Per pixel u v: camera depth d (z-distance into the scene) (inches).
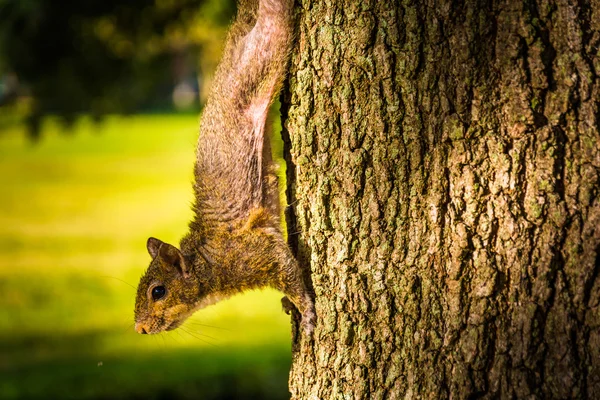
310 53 296.7
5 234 1366.9
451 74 269.3
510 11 260.2
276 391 656.4
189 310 369.1
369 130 284.5
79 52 608.7
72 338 832.3
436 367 278.4
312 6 293.7
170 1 617.3
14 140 3006.9
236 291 357.7
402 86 277.1
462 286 273.1
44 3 567.8
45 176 2070.6
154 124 3459.6
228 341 804.0
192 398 647.1
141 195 1738.4
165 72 713.0
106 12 594.2
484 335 270.1
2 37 577.3
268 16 317.4
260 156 343.6
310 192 301.9
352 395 295.6
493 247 268.7
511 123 263.3
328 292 301.0
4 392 674.8
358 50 282.5
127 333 848.3
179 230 1352.1
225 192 349.7
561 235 261.1
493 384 269.3
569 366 259.4
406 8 273.9
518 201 264.5
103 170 2154.3
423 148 276.2
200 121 362.6
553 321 261.4
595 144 257.0
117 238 1310.3
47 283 1037.8
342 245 293.9
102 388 679.1
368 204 287.4
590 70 256.4
